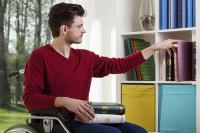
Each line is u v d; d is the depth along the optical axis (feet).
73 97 6.70
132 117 9.94
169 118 9.32
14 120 11.66
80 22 6.87
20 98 11.76
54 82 6.62
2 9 11.53
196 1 8.79
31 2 11.95
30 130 6.33
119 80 10.18
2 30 11.53
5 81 11.57
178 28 9.27
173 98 9.27
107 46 12.07
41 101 6.24
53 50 6.78
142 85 9.80
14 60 11.69
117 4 10.23
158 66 9.57
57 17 6.81
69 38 6.82
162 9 9.58
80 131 6.23
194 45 9.04
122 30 10.30
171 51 9.34
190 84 8.98
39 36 12.05
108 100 12.09
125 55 10.32
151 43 10.53
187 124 9.02
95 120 6.51
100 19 12.17
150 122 9.67
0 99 11.48
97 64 7.33
